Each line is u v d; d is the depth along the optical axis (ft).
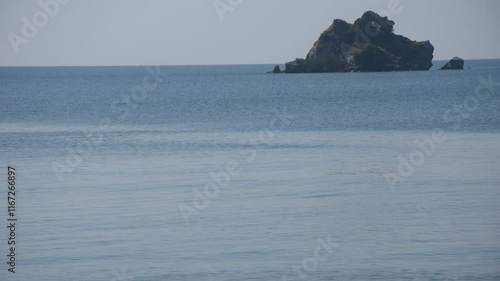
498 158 287.07
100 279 136.36
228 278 135.95
